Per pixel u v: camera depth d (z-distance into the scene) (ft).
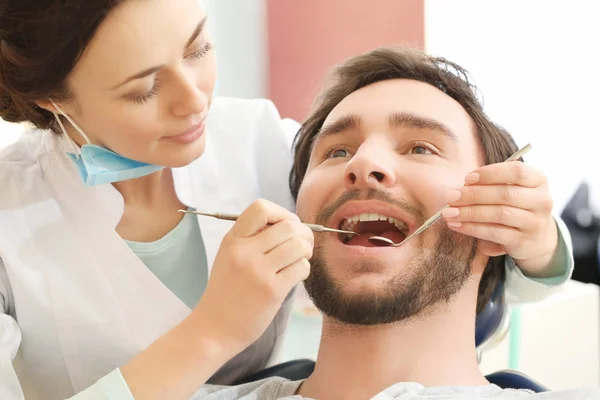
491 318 4.24
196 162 4.14
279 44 8.41
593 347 6.65
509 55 6.68
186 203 3.98
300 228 2.94
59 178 3.71
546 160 6.81
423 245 3.40
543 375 6.35
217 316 2.92
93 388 2.91
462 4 6.63
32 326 3.59
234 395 3.76
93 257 3.67
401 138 3.65
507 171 3.20
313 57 8.07
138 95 2.91
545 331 6.25
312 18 7.95
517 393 3.45
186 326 2.97
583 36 6.63
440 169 3.53
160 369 2.91
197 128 3.19
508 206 3.23
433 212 3.45
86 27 2.68
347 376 3.53
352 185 3.48
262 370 4.42
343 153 3.81
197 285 4.03
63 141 3.56
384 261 3.33
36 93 3.00
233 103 4.58
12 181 3.68
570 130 6.81
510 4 6.61
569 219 7.06
